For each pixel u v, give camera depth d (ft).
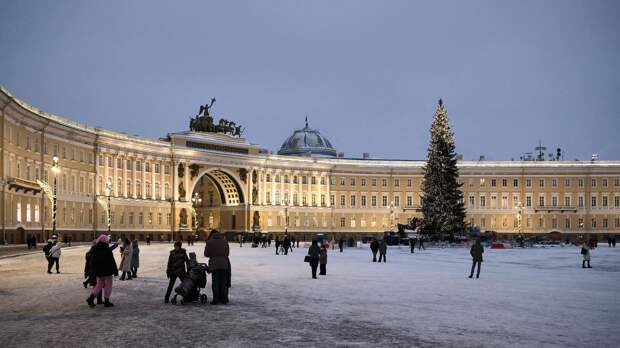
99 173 348.79
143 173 381.60
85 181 335.88
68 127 313.12
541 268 151.43
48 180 295.69
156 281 104.12
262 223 443.73
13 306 72.69
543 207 481.46
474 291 92.68
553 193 484.33
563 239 481.05
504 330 58.85
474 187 487.61
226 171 426.10
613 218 476.95
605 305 77.36
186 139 404.77
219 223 454.81
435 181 332.60
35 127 281.74
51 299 79.00
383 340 53.57
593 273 134.31
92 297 71.92
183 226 397.39
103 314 66.85
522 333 57.36
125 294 85.10
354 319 64.54
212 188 460.96
